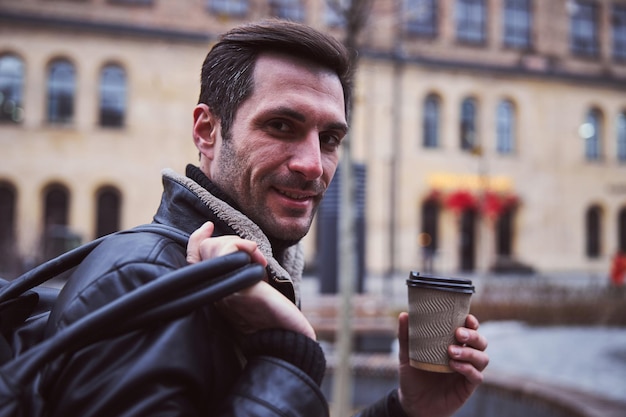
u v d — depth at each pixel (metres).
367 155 27.27
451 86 28.95
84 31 24.23
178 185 1.13
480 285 15.82
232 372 0.95
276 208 1.10
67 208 24.30
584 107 31.47
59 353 0.80
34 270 1.09
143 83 24.83
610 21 32.91
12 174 23.58
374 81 27.47
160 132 24.94
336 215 9.23
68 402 0.81
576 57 31.95
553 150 30.73
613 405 4.45
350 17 4.84
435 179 28.25
